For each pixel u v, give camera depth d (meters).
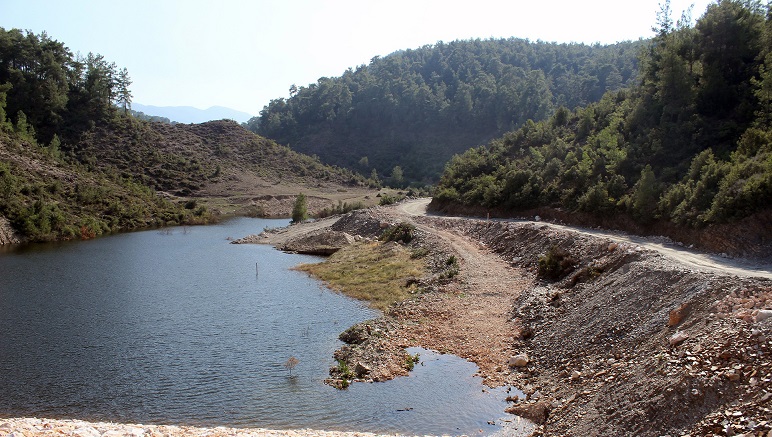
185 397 23.44
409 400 22.44
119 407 22.56
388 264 51.25
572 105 191.88
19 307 38.19
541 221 57.69
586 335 24.38
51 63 132.12
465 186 79.12
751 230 31.02
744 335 16.12
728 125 50.22
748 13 57.62
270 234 83.25
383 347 28.19
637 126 63.03
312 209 125.56
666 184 45.53
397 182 165.25
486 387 23.30
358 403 22.34
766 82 45.31
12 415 21.84
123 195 96.75
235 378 25.44
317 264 56.28
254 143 164.12
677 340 18.39
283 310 37.62
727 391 14.58
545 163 69.31
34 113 126.00
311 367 26.64
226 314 36.62
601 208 48.59
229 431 18.86
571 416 18.47
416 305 35.72
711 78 55.50
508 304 33.97
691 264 26.66
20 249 64.88
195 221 101.88
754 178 32.75
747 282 20.52
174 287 45.44
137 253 64.62
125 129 140.88
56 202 81.31
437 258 50.06
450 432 19.67
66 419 21.48
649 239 39.31
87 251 64.94
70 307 38.31
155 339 31.23
